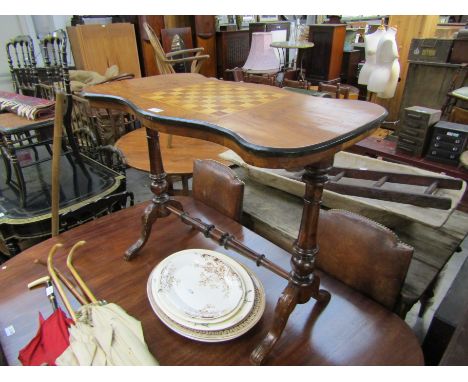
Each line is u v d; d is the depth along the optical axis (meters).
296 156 0.44
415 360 0.63
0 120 1.63
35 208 1.51
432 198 1.03
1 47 2.74
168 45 3.28
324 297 0.73
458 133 1.81
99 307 0.66
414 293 0.84
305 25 4.35
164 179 0.92
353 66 3.81
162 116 0.60
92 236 0.99
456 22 4.12
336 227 0.81
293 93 0.78
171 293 0.72
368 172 1.24
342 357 0.64
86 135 2.12
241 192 1.04
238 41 3.91
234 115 0.60
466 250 1.85
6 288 0.80
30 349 0.62
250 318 0.68
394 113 3.35
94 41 2.90
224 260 0.81
